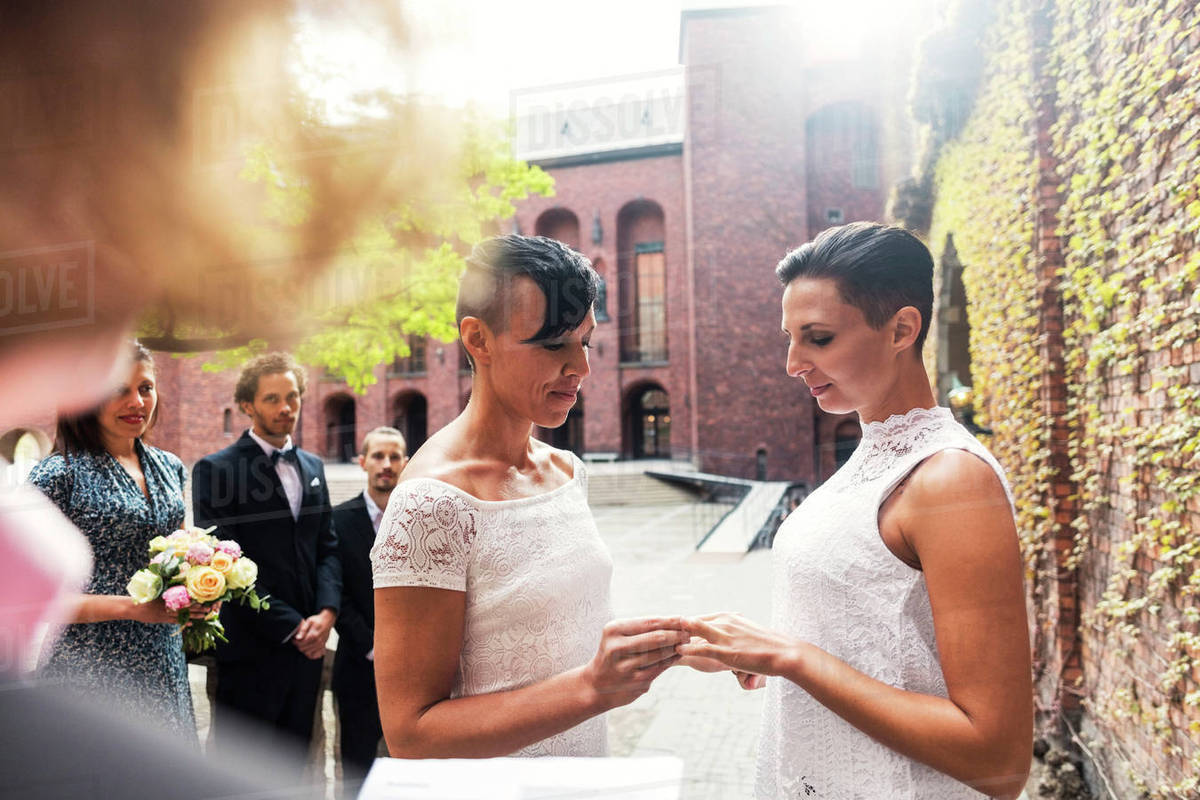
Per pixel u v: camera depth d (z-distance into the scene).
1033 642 3.07
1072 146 2.66
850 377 1.08
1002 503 0.94
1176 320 2.19
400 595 0.96
